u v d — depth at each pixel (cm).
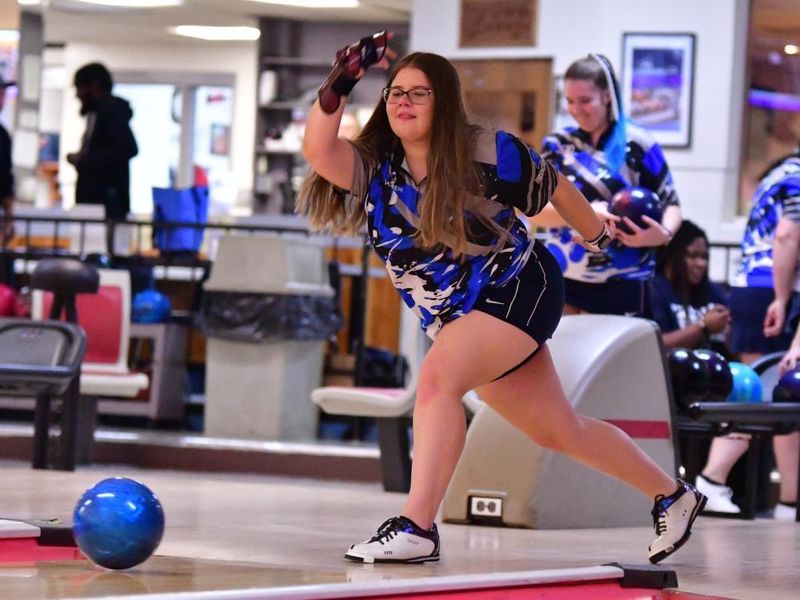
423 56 805
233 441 1934
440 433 822
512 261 817
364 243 2223
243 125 4062
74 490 1289
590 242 877
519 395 866
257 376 2100
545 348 868
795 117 2841
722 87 2805
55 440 1606
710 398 1330
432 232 788
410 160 814
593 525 1193
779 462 1590
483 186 805
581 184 1295
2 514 1027
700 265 1656
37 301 1934
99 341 1916
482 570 818
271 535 995
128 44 4166
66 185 4147
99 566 734
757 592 805
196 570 758
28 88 3403
